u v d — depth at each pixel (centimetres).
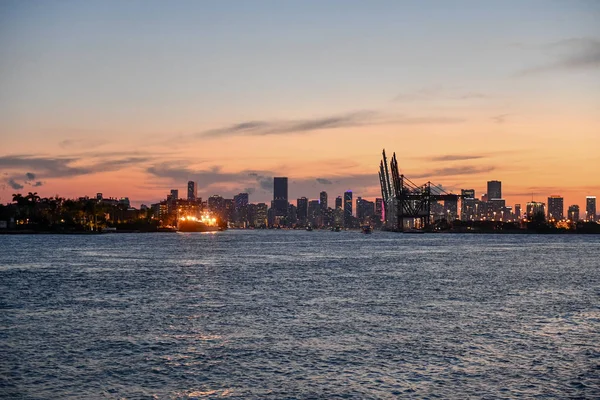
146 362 3378
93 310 5272
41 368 3256
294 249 18775
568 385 2984
